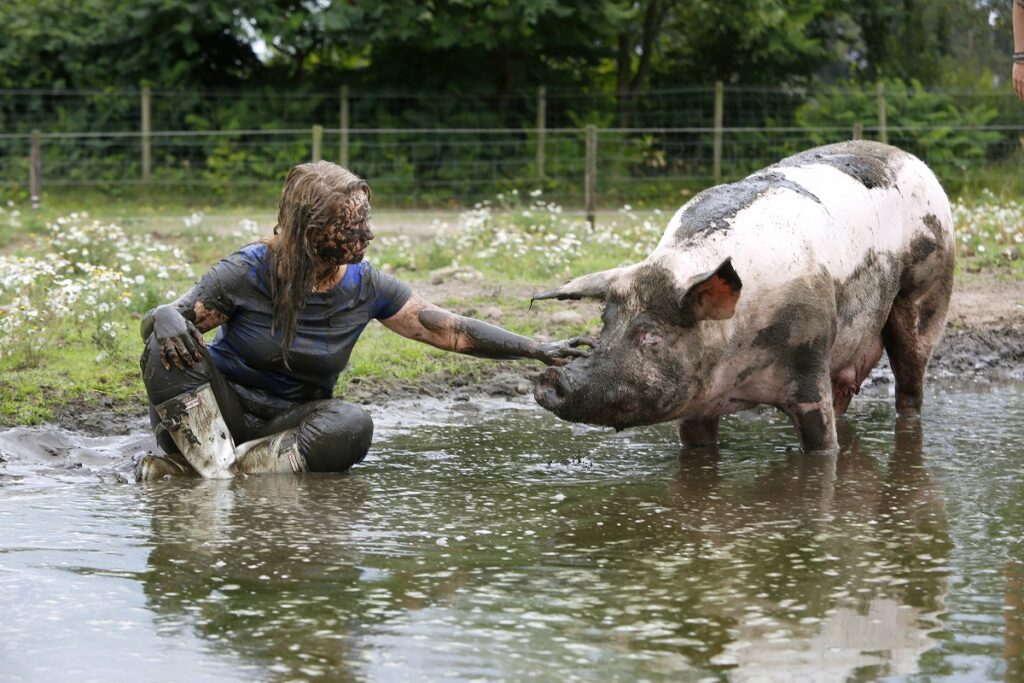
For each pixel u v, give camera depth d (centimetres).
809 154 1105
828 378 1003
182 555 733
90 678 561
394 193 3325
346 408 968
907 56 3656
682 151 3403
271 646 595
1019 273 1797
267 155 3372
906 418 1179
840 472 952
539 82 3500
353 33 3250
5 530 784
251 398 986
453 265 1806
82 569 707
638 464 990
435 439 1084
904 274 1132
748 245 959
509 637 606
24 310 1274
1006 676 561
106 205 3134
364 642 600
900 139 3234
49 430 1057
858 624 622
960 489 895
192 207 3112
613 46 3553
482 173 3356
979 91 3366
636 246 1936
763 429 1130
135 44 3412
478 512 837
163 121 3381
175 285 1672
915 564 715
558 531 789
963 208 2228
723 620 627
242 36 3253
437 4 3281
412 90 3456
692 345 933
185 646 596
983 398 1281
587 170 2372
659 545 757
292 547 751
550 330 1462
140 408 1145
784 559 727
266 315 954
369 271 988
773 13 3325
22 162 3297
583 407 920
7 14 3406
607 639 603
